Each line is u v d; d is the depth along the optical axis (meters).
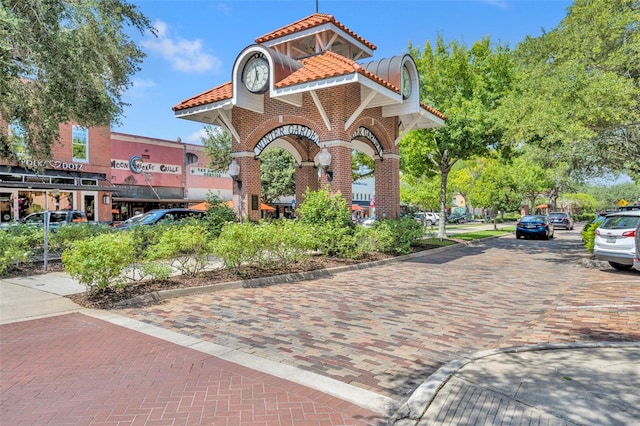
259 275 9.85
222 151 34.06
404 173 25.06
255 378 4.30
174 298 8.01
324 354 5.04
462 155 19.97
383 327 6.20
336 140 13.40
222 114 15.08
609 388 3.79
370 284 9.68
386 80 14.30
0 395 3.92
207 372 4.45
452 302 7.89
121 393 3.95
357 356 4.98
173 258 9.60
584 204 74.75
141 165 33.94
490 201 32.34
